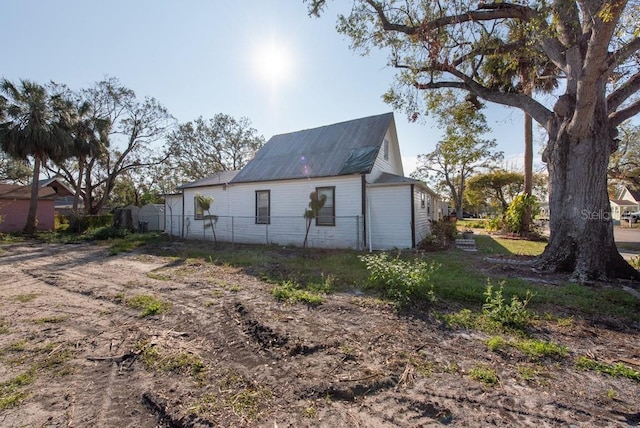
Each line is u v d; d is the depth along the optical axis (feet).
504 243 39.81
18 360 9.45
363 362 9.11
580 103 17.72
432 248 32.30
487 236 50.26
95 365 9.17
